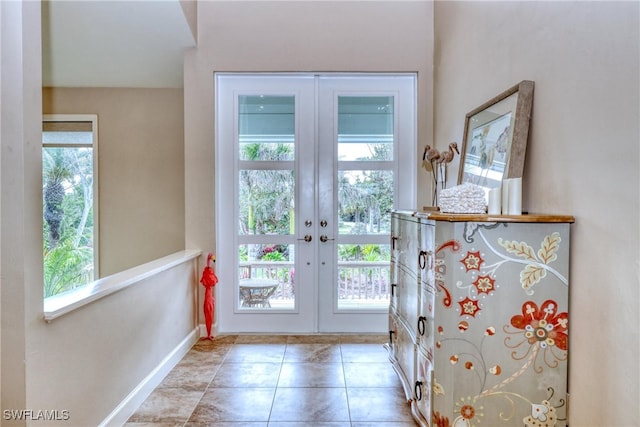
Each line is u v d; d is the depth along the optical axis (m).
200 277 3.18
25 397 1.33
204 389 2.30
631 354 1.20
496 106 2.01
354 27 3.17
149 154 3.75
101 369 1.76
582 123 1.40
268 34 3.15
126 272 2.15
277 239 3.31
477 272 1.49
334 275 3.32
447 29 2.86
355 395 2.24
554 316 1.49
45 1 2.52
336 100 3.27
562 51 1.51
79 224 3.78
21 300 1.33
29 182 1.36
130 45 3.04
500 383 1.50
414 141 3.26
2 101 1.34
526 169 1.77
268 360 2.73
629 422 1.21
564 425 1.50
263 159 3.29
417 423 1.94
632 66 1.18
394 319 2.43
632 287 1.19
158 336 2.39
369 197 3.31
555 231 1.48
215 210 3.20
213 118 3.17
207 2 3.14
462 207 1.65
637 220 1.17
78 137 3.75
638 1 1.15
